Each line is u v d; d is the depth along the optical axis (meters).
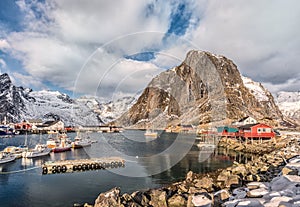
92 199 19.36
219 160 36.09
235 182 16.28
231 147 49.44
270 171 19.17
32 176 27.00
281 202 10.11
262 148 43.66
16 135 94.81
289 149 33.22
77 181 24.58
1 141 71.50
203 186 17.28
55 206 18.03
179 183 20.31
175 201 14.67
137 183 23.17
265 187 13.15
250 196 11.80
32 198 19.80
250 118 65.00
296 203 9.65
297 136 52.09
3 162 35.03
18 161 36.81
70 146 51.28
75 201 18.98
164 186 21.70
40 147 44.91
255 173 19.58
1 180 25.36
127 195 15.32
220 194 12.92
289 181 12.95
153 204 14.60
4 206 18.17
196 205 13.20
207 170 28.48
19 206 18.16
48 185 23.41
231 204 11.03
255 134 50.53
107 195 14.76
